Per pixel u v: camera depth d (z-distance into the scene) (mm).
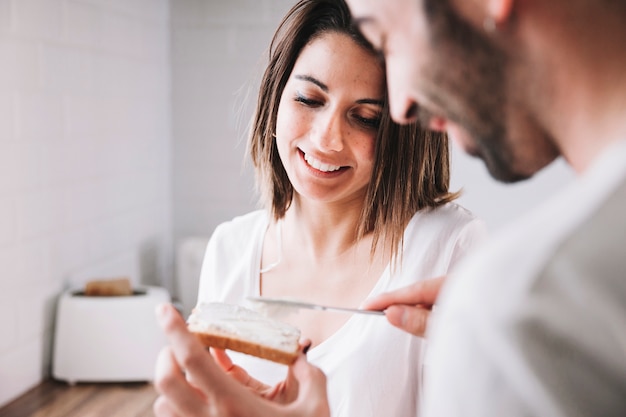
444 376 368
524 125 409
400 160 1007
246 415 556
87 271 2021
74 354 1816
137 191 2281
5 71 1637
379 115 956
